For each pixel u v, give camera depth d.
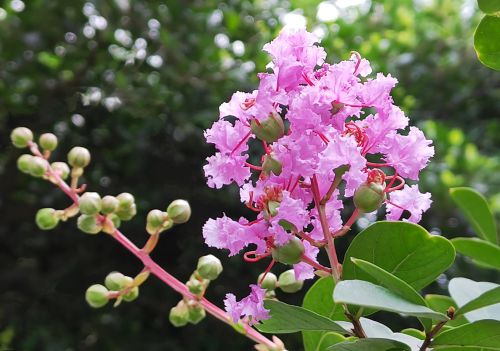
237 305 0.39
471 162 1.32
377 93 0.38
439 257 0.39
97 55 1.40
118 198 0.47
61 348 1.41
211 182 0.39
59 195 1.37
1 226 1.45
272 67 0.38
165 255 1.42
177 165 1.40
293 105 0.37
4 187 1.43
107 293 0.46
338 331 0.39
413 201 0.40
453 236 1.30
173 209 0.46
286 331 0.41
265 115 0.38
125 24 1.37
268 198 0.38
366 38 1.53
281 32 0.38
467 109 1.67
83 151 0.48
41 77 1.39
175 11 1.35
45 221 0.48
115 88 1.33
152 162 1.40
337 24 1.40
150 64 1.36
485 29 0.41
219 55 1.33
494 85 1.63
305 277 0.40
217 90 1.29
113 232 0.46
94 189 1.39
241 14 1.41
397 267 0.40
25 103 1.41
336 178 0.38
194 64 1.33
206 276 0.45
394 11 1.62
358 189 0.38
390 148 0.38
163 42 1.29
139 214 1.39
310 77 0.38
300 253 0.38
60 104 1.43
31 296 1.49
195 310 0.46
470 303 0.35
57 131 1.42
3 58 1.37
